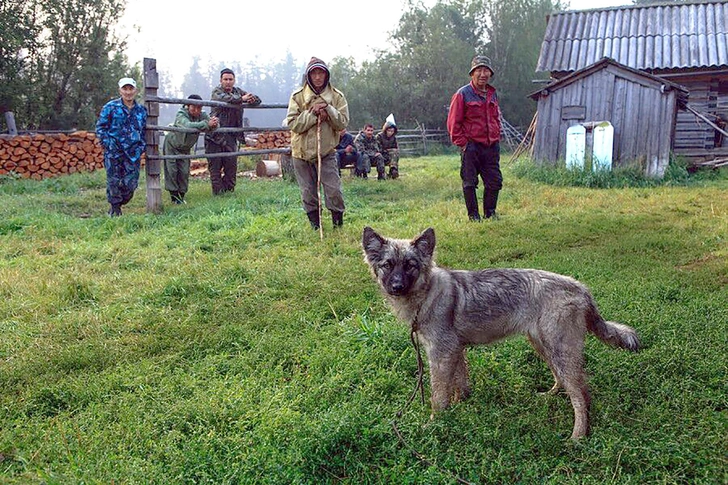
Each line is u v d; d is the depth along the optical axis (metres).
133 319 5.95
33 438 3.93
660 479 3.35
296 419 3.92
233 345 5.41
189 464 3.57
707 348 4.77
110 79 28.61
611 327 4.08
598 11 23.16
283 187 14.37
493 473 3.44
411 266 4.18
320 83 8.69
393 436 3.81
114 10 27.98
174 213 11.32
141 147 11.16
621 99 15.93
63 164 18.70
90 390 4.53
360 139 17.27
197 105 12.61
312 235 9.03
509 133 39.31
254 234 9.17
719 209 10.88
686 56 19.50
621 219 10.04
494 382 4.54
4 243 8.95
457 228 9.45
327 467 3.59
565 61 20.92
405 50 44.59
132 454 3.76
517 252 7.94
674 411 3.99
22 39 25.17
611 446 3.58
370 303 6.20
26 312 6.14
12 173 17.34
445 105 43.62
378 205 12.05
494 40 47.56
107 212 12.04
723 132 17.19
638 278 6.58
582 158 16.20
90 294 6.68
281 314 6.02
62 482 3.34
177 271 7.41
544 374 4.74
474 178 10.09
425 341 4.25
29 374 4.80
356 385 4.55
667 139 15.52
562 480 3.37
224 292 6.66
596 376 4.51
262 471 3.50
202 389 4.55
